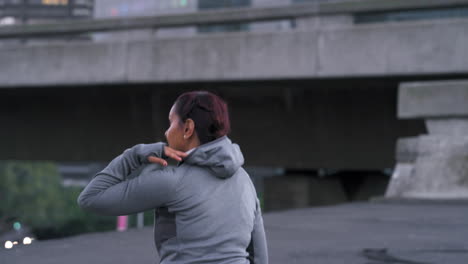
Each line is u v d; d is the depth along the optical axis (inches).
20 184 3171.8
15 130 787.4
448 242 235.8
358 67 557.0
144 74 629.6
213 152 81.1
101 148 758.5
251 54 591.8
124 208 80.4
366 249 214.1
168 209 80.8
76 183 5492.1
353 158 677.9
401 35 543.5
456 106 461.4
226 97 709.9
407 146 464.1
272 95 692.1
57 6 6200.8
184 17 629.3
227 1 4045.3
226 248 80.6
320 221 308.5
